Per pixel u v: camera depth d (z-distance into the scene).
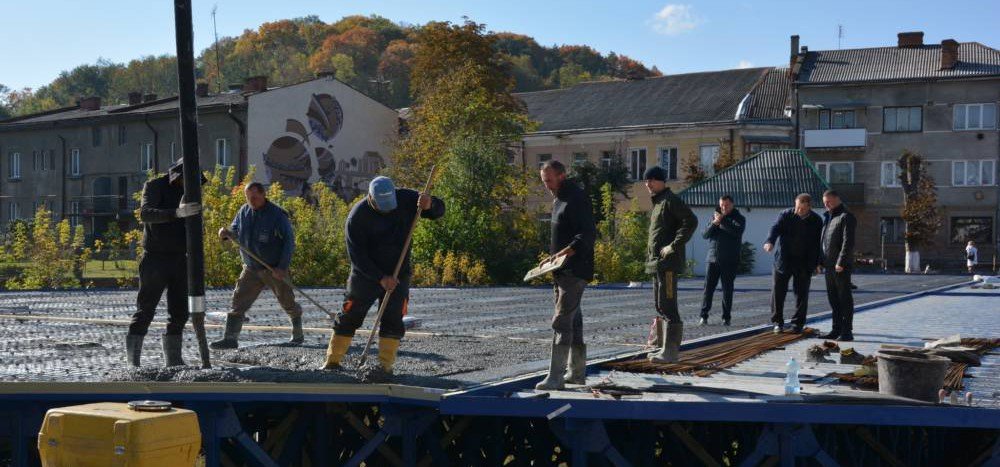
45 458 5.19
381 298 7.07
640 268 30.22
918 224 48.41
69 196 54.12
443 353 8.80
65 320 12.13
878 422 5.96
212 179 23.81
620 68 121.50
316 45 113.62
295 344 9.62
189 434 5.18
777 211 40.66
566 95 61.19
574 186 6.86
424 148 41.03
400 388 6.24
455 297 19.47
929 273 40.50
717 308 16.95
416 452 6.75
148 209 7.15
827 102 53.06
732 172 42.38
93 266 28.73
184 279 7.32
